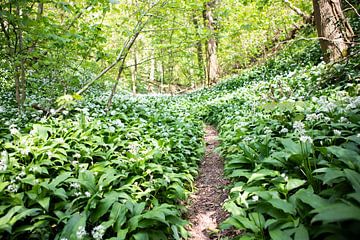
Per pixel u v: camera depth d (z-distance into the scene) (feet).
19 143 16.10
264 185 11.74
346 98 16.44
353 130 13.48
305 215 8.62
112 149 16.58
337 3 29.89
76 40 23.94
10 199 10.88
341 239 6.71
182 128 25.88
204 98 49.14
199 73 80.48
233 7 42.09
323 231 7.38
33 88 31.12
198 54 77.20
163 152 17.57
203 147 23.97
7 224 9.21
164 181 14.01
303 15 52.26
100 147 17.65
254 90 36.68
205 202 15.44
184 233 12.09
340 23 29.53
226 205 11.28
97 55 26.00
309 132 13.17
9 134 18.08
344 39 27.32
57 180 12.03
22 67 23.36
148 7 27.86
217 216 13.82
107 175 12.80
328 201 8.41
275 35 67.72
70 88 29.76
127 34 27.66
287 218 8.93
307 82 28.37
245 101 33.47
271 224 8.98
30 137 16.14
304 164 10.85
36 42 22.18
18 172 12.73
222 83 57.82
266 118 21.24
